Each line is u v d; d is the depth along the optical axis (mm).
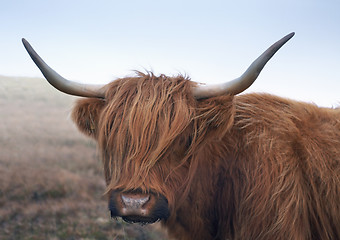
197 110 3262
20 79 32375
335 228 3408
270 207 3305
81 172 9805
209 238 3803
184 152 3277
